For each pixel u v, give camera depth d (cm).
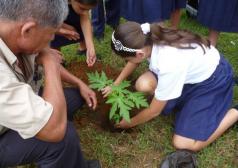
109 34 396
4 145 197
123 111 245
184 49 246
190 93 271
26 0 145
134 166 256
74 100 249
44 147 196
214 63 263
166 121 288
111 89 256
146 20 330
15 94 161
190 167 246
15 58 166
